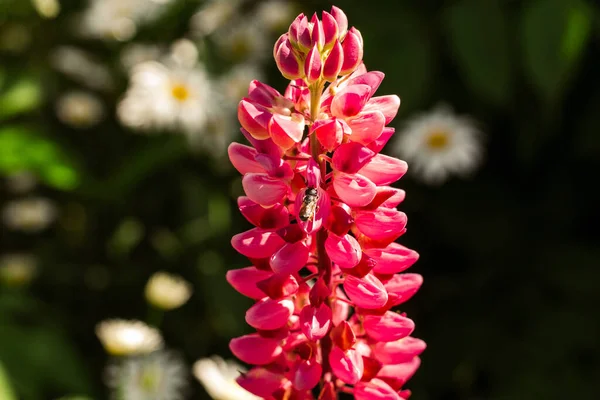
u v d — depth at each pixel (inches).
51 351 29.7
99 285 38.1
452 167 34.3
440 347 37.5
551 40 29.6
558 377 35.3
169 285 31.0
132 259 39.5
